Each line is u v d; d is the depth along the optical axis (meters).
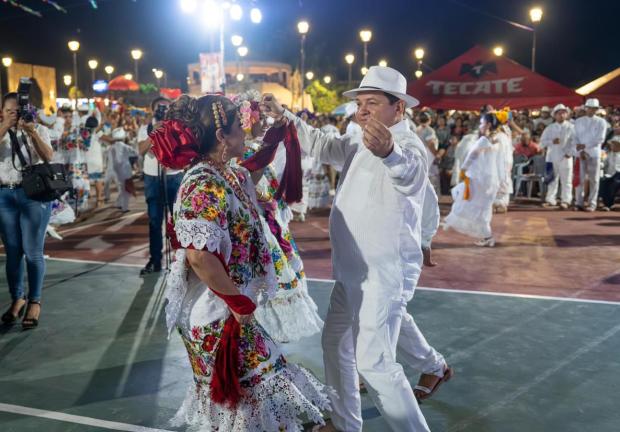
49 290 6.20
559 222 10.78
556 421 3.46
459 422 3.45
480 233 8.43
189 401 2.59
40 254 5.14
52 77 29.66
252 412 2.40
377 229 2.90
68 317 5.34
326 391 2.85
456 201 8.48
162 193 6.77
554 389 3.87
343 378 3.17
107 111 19.28
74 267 7.21
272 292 2.66
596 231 9.85
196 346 2.49
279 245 4.40
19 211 5.07
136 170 18.91
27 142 4.94
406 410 2.89
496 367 4.21
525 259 7.72
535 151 14.20
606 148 13.95
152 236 6.87
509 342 4.69
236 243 2.50
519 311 5.47
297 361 4.33
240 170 2.77
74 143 11.35
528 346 4.61
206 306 2.46
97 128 12.83
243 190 2.62
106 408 3.64
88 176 12.43
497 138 8.41
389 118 2.97
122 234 9.52
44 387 3.94
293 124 3.31
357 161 2.98
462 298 5.88
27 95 4.81
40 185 4.83
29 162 4.95
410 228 2.97
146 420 3.49
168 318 2.50
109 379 4.06
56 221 7.56
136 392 3.86
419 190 2.74
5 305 5.63
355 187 2.96
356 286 2.95
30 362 4.35
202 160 2.52
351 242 2.95
